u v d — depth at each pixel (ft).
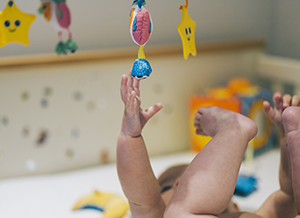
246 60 6.00
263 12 6.00
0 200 4.39
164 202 2.77
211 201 2.19
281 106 2.90
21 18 2.45
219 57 5.83
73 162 5.32
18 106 4.88
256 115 5.27
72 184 4.81
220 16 5.73
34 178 5.05
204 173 2.25
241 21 5.89
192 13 5.53
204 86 5.82
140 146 2.53
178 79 5.65
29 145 5.05
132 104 2.43
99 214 4.02
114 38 5.22
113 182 4.83
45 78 4.93
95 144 5.40
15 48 4.73
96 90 5.23
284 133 2.94
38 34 4.79
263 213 3.03
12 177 5.07
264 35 6.09
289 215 2.97
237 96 5.20
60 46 2.84
